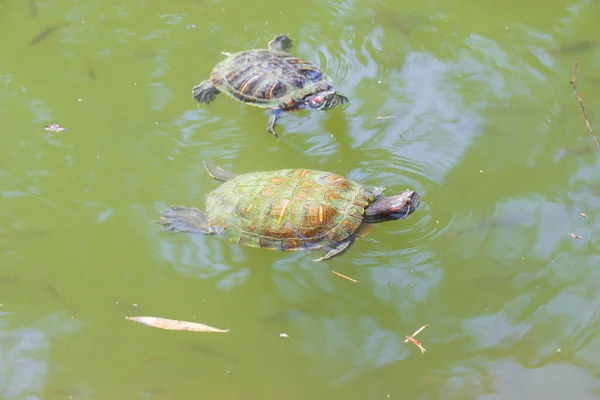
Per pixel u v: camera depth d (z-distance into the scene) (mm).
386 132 1723
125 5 1963
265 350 1494
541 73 1799
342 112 1761
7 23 1921
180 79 1820
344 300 1536
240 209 1558
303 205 1549
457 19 1916
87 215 1622
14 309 1525
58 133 1721
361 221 1562
